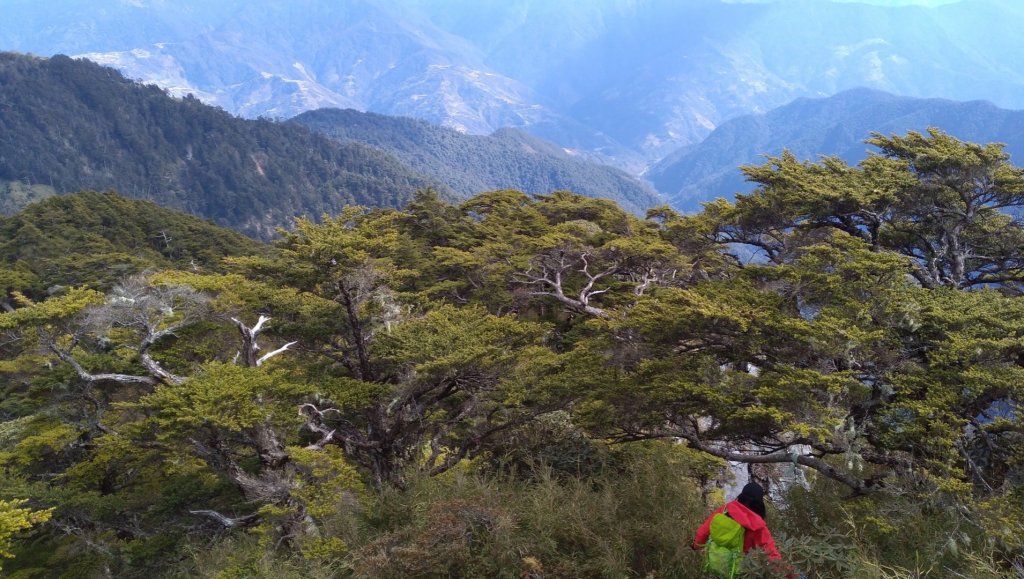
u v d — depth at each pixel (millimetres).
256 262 14055
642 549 7098
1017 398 7516
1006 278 15773
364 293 13203
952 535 6492
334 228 13094
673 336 10070
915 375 8328
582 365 11891
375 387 12273
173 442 10984
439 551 6379
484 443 12258
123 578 12820
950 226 15023
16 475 14742
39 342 14141
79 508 13648
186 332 16219
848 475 8203
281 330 14016
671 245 23109
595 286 26031
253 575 7891
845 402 8242
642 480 8219
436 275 27047
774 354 9461
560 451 10852
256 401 11758
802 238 17000
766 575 5309
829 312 9250
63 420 15734
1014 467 7496
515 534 6887
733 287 11898
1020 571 5715
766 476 11164
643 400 9734
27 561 13625
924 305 9148
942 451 7266
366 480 12398
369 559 6516
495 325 13680
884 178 15172
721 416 8961
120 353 15891
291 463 11719
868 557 6516
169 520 13609
